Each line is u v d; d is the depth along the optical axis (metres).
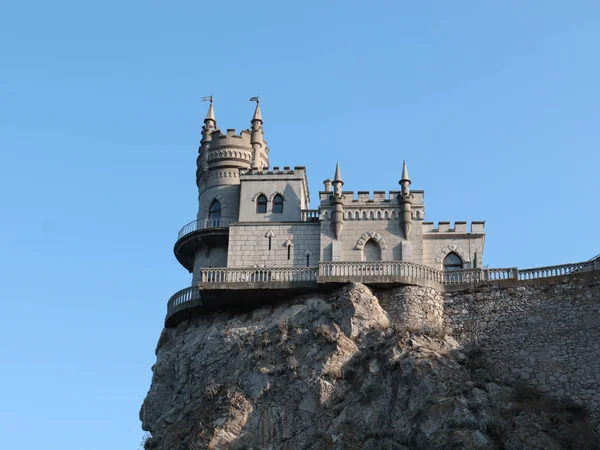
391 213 75.56
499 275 71.31
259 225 76.75
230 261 75.81
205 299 73.12
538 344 67.56
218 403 67.19
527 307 69.12
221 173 81.31
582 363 65.75
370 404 64.94
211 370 70.44
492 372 67.31
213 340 71.94
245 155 82.12
